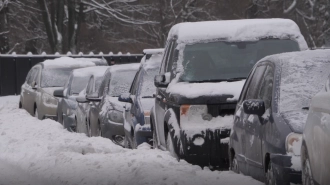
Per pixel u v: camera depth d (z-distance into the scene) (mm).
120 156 28328
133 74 41625
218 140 25594
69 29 125750
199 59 28672
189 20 131375
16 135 40750
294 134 18141
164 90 29531
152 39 143750
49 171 27344
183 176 22062
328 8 85812
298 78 20297
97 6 124438
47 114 55250
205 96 25875
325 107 15047
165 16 136625
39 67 59562
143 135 33656
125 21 123562
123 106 38688
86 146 31859
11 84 93688
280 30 29641
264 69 22094
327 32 85688
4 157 33750
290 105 19594
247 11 131250
